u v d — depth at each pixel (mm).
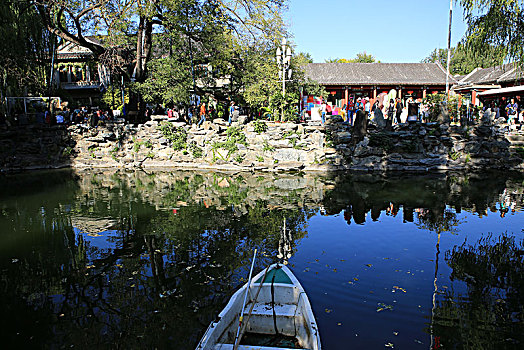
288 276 6496
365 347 5191
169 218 11781
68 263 8492
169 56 24531
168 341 5512
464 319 5840
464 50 12617
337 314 6016
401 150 20266
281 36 23422
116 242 9734
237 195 14820
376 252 8578
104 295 6965
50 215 12383
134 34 25625
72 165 23453
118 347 5410
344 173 19266
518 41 11203
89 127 23953
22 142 23078
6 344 5574
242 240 9602
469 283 7023
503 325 5656
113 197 14875
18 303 6754
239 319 5285
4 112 24297
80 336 5711
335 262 8047
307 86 28406
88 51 38062
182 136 22938
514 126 24125
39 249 9383
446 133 20250
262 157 21031
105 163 23375
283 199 13914
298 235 9836
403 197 13789
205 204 13430
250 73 23359
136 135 23734
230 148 21578
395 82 39688
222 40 23328
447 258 8172
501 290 6730
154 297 6812
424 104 24828
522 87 25359
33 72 25516
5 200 14672
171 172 20797
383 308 6172
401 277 7281
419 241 9250
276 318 5605
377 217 11312
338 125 20797
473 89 34812
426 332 5512
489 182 16328
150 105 29844
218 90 26297
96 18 23250
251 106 24438
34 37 25297
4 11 22297
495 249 8648
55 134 23625
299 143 20781
